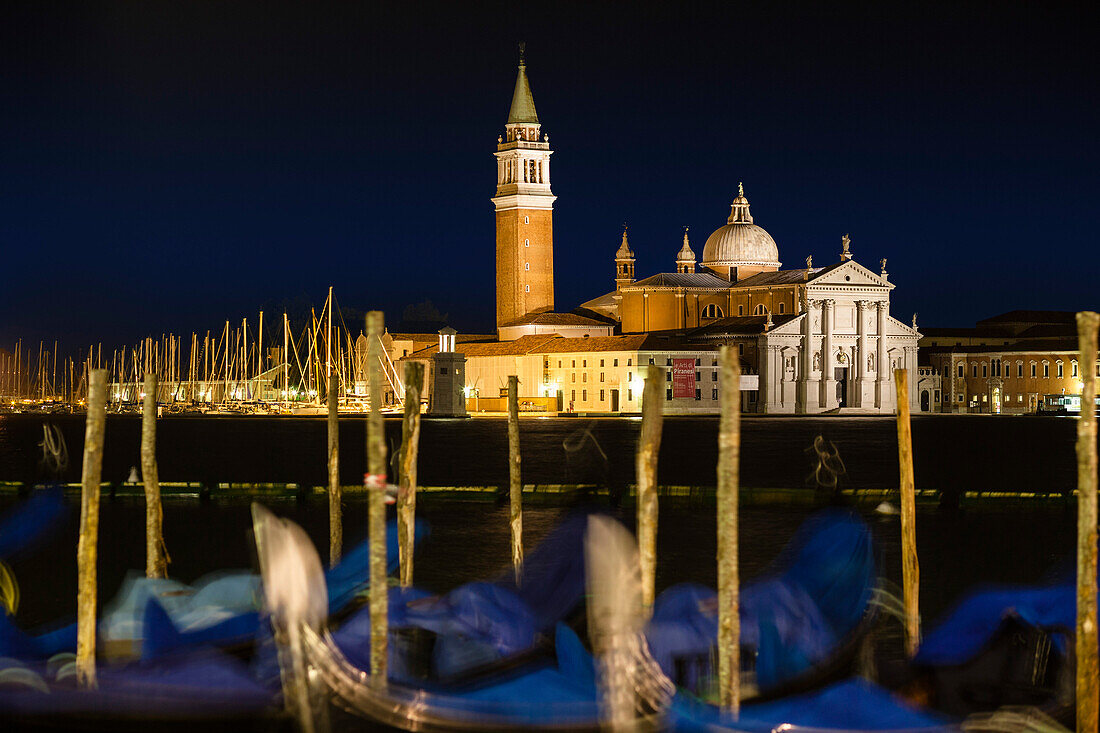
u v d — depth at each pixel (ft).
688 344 655.35
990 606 146.61
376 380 110.93
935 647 128.57
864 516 220.64
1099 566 159.02
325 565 165.27
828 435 459.73
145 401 152.15
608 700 112.37
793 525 209.56
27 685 114.73
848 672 119.85
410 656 122.21
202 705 109.91
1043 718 110.01
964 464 337.93
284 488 253.24
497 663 120.78
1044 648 125.80
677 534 201.26
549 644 126.52
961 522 213.25
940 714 111.45
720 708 106.42
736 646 106.01
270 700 112.16
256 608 138.51
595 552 130.82
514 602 143.74
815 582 159.02
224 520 218.79
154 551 151.53
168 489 253.24
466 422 569.64
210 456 374.02
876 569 168.35
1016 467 328.90
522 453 370.32
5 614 143.23
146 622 134.00
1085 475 96.99
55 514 229.25
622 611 122.31
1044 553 182.70
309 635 120.57
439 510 229.45
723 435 105.19
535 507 233.55
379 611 110.93
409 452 151.23
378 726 107.96
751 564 174.50
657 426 123.75
